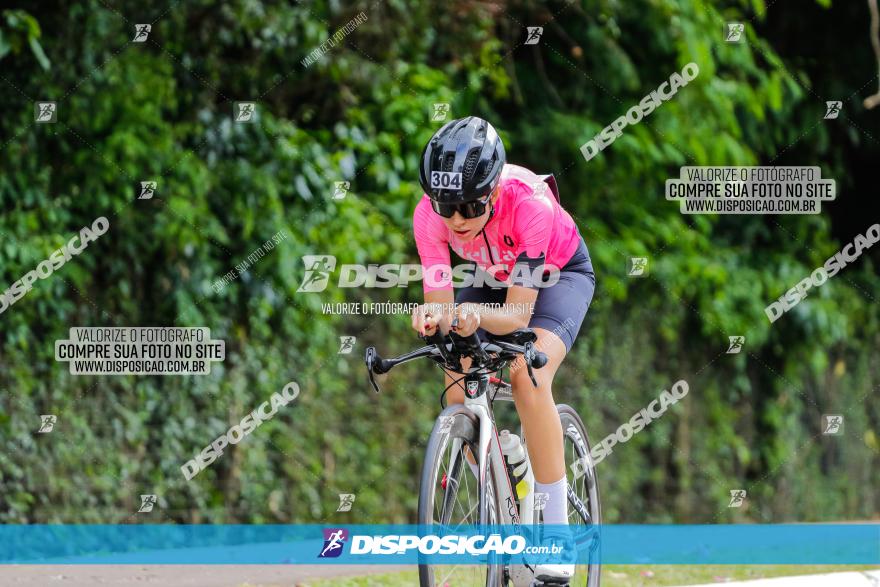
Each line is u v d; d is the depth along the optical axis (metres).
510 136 19.30
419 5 17.62
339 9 17.02
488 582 7.74
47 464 13.72
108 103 14.58
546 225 8.16
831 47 24.28
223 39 15.71
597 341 18.95
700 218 20.59
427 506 7.02
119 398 14.31
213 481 14.98
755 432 21.58
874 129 24.31
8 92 14.15
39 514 13.64
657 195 21.03
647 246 19.98
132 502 14.31
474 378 7.87
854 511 22.56
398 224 16.66
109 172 14.39
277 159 15.57
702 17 19.88
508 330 7.89
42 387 13.75
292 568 11.95
